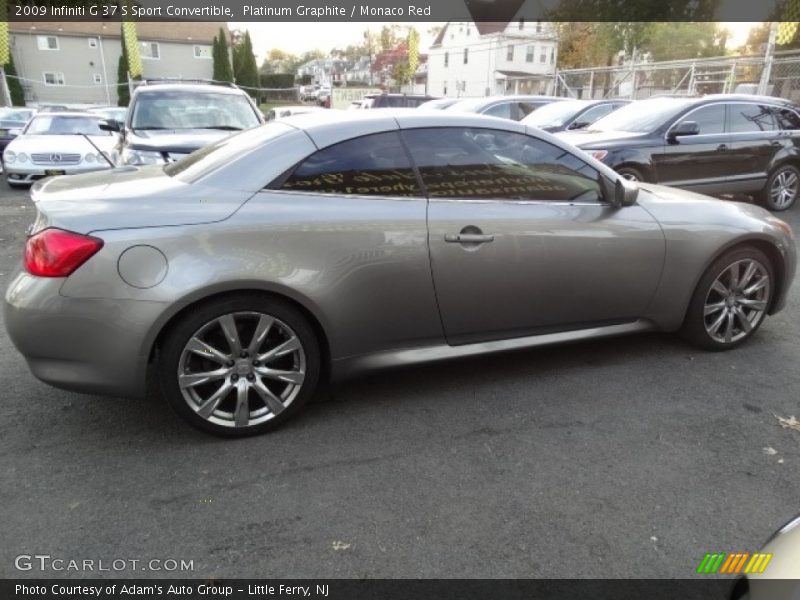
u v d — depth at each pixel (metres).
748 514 2.48
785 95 17.30
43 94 47.81
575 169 3.52
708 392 3.48
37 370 2.75
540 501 2.54
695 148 8.07
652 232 3.60
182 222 2.73
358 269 2.98
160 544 2.28
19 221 8.16
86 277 2.62
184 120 7.78
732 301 3.98
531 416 3.21
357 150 3.09
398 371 3.55
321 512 2.46
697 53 35.84
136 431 3.03
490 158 3.32
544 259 3.34
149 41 49.41
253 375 2.94
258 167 2.97
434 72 57.97
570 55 42.75
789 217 8.76
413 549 2.27
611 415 3.23
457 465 2.79
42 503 2.48
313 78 103.00
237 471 2.72
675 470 2.77
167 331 2.77
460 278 3.19
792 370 3.78
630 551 2.28
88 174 3.53
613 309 3.64
